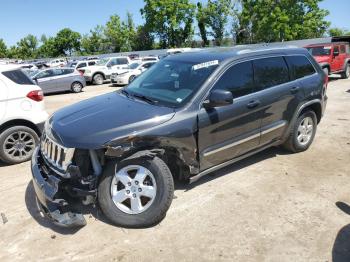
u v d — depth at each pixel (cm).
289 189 452
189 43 5775
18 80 597
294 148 567
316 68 575
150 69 521
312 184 466
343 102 1049
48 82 1775
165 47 5909
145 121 372
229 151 449
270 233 358
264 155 573
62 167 355
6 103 575
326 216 388
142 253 332
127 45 6694
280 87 502
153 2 5391
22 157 596
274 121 503
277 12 4322
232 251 332
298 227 368
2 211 421
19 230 378
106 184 365
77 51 8294
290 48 549
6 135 575
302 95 535
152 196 367
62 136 362
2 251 343
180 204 418
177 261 320
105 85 2186
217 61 448
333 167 523
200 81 425
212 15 5481
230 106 434
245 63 468
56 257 331
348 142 641
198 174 424
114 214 369
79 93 1833
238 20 5081
